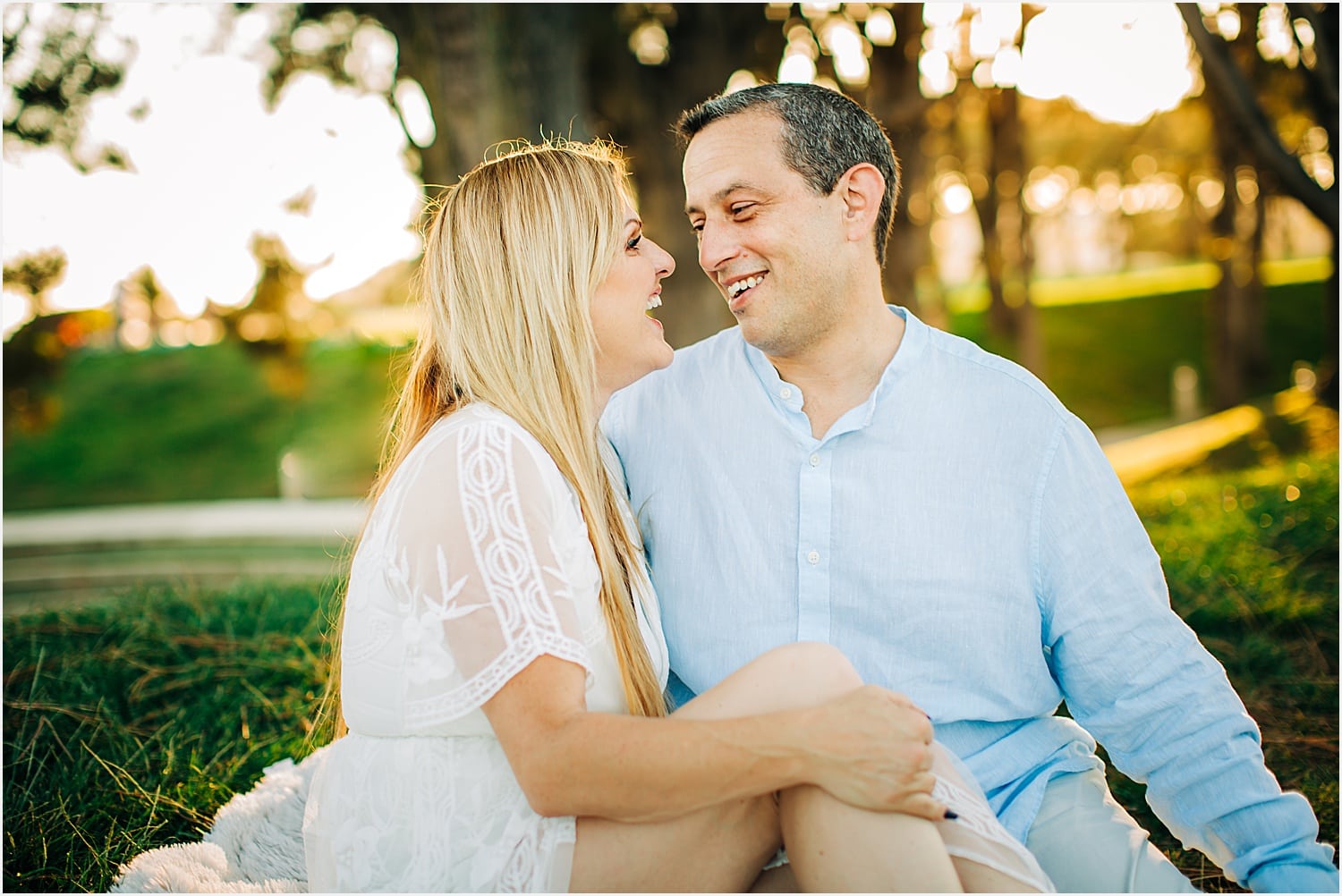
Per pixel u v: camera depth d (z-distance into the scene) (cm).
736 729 165
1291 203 1842
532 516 185
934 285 1775
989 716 211
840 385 222
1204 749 200
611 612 196
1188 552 528
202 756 324
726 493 225
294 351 801
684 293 862
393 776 186
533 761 171
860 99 876
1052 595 212
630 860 174
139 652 392
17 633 414
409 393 217
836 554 215
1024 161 1394
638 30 877
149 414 1855
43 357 769
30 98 648
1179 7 662
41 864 265
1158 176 1792
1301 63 692
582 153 218
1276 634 416
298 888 221
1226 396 1631
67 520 1025
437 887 179
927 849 163
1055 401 213
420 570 184
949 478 213
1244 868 196
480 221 206
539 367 202
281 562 835
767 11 848
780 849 188
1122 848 193
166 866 227
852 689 177
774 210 214
